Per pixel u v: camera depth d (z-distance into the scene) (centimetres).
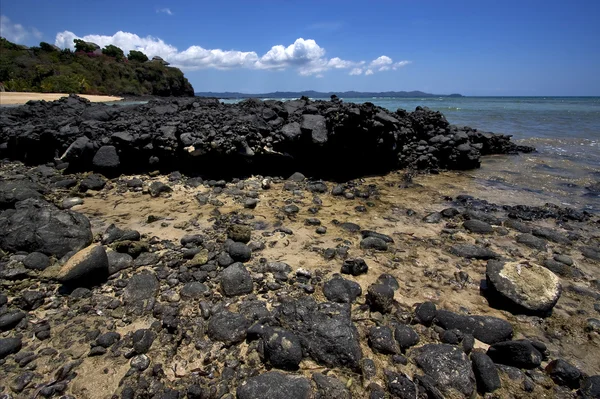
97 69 5728
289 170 974
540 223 702
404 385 306
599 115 3081
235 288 432
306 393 293
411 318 399
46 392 296
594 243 612
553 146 1513
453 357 332
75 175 893
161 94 6531
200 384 310
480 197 859
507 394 312
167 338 358
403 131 1120
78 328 372
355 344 339
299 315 373
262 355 337
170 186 835
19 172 932
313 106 1077
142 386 304
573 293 465
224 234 586
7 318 373
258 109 1102
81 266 432
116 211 690
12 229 511
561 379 322
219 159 908
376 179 989
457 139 1147
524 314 416
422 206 777
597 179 1012
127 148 909
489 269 461
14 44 5397
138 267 486
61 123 1066
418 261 532
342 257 533
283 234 604
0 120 1135
